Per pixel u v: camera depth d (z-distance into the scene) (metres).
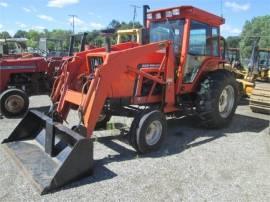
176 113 6.40
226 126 7.07
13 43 17.80
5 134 6.24
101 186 4.08
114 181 4.23
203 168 4.70
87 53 5.70
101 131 6.35
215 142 5.90
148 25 6.78
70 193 3.89
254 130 6.80
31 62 8.53
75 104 5.16
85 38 6.65
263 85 9.08
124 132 6.23
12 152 4.90
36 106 9.00
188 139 6.06
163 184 4.18
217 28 7.07
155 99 5.85
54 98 5.64
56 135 4.77
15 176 4.26
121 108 5.41
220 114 6.79
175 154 5.25
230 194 3.96
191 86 6.52
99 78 4.86
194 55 6.46
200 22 6.47
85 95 4.93
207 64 6.84
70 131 4.42
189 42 6.24
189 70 6.42
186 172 4.55
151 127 5.27
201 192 4.00
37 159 4.64
